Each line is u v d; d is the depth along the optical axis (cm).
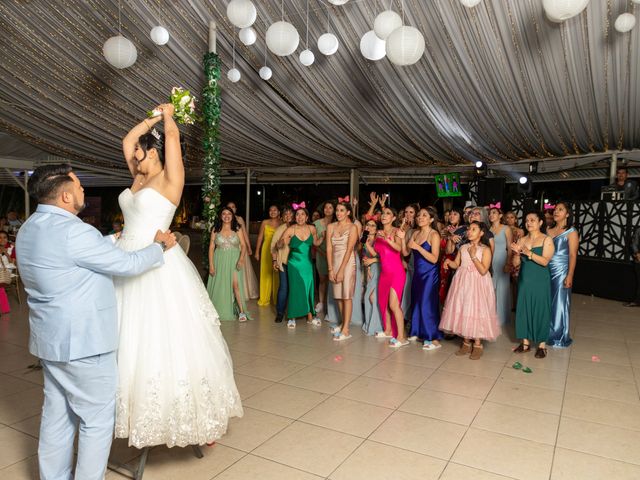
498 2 482
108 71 666
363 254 557
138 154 243
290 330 547
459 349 479
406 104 734
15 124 835
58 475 222
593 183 1554
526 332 459
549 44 530
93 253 203
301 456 267
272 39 414
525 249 454
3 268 601
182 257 249
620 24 421
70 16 562
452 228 570
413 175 1209
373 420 314
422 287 487
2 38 606
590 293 825
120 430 222
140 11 554
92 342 205
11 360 424
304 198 2177
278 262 581
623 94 616
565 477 250
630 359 456
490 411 331
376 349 474
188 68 660
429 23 536
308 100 751
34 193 208
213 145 592
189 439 228
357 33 567
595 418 322
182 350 230
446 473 252
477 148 928
